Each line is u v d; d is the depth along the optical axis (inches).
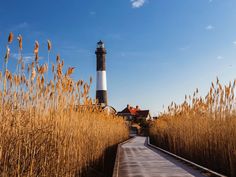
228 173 427.5
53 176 286.5
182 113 821.2
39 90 295.3
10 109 253.8
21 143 242.4
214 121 523.8
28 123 265.0
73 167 355.9
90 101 529.7
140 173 405.4
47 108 315.9
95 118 585.0
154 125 1419.8
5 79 247.9
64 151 318.3
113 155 821.2
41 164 261.6
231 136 429.1
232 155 407.2
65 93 350.6
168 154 689.0
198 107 689.6
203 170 423.2
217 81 534.9
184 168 455.5
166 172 413.7
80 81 405.1
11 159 226.8
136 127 2431.1
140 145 1053.2
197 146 561.3
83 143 426.9
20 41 261.4
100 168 573.6
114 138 964.6
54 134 305.9
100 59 2114.9
